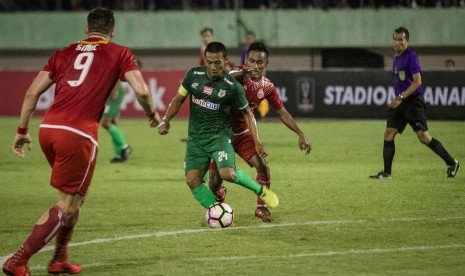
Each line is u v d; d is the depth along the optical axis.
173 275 16.34
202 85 20.47
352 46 75.06
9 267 15.77
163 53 78.88
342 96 58.16
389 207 24.53
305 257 17.84
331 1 74.88
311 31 75.31
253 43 22.20
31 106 16.55
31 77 64.25
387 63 75.81
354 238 19.91
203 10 76.19
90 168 16.25
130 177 33.50
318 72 58.53
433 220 22.25
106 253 18.69
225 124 20.98
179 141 47.88
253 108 22.45
